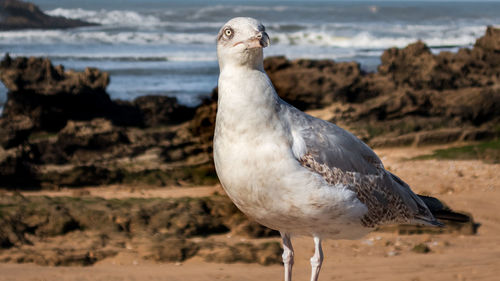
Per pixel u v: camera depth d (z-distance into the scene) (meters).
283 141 3.70
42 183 11.04
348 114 14.80
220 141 3.76
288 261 4.24
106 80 15.79
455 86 16.92
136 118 15.45
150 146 12.95
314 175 3.73
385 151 13.77
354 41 45.28
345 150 4.01
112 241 7.42
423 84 16.83
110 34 43.38
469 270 6.17
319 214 3.84
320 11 77.75
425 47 17.80
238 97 3.65
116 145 12.76
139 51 37.62
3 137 11.30
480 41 19.59
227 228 8.11
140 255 6.88
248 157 3.66
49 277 6.16
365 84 15.73
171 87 25.83
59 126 14.38
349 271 6.32
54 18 48.44
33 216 7.82
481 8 106.50
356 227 4.12
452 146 14.17
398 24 65.94
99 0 95.31
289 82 15.45
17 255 6.77
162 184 11.21
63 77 15.10
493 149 13.62
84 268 6.56
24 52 33.53
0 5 41.91
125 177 11.47
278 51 39.28
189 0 152.38
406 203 4.48
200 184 11.25
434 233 8.05
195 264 6.75
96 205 8.34
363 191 4.04
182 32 49.88
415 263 6.59
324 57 36.03
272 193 3.74
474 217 8.77
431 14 79.19
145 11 68.44
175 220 8.00
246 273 6.34
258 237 7.90
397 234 8.09
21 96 14.21
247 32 3.62
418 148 14.09
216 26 55.94
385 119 14.99
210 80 28.06
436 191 10.42
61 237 7.60
